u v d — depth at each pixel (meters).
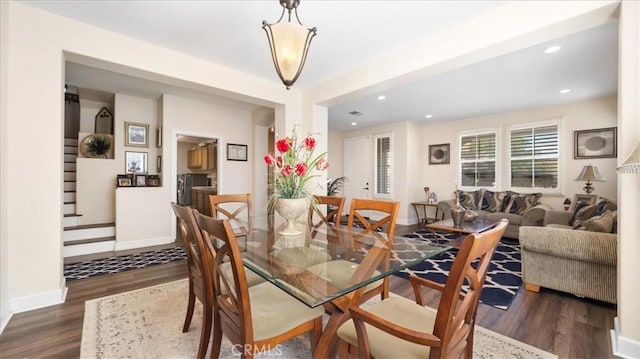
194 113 4.90
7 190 2.11
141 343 1.77
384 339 1.12
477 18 2.28
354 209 2.50
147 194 4.39
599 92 4.14
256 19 2.35
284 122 3.95
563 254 2.42
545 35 2.05
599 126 4.46
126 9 2.22
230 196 2.76
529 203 4.77
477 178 5.88
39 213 2.25
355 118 6.04
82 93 4.68
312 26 2.41
